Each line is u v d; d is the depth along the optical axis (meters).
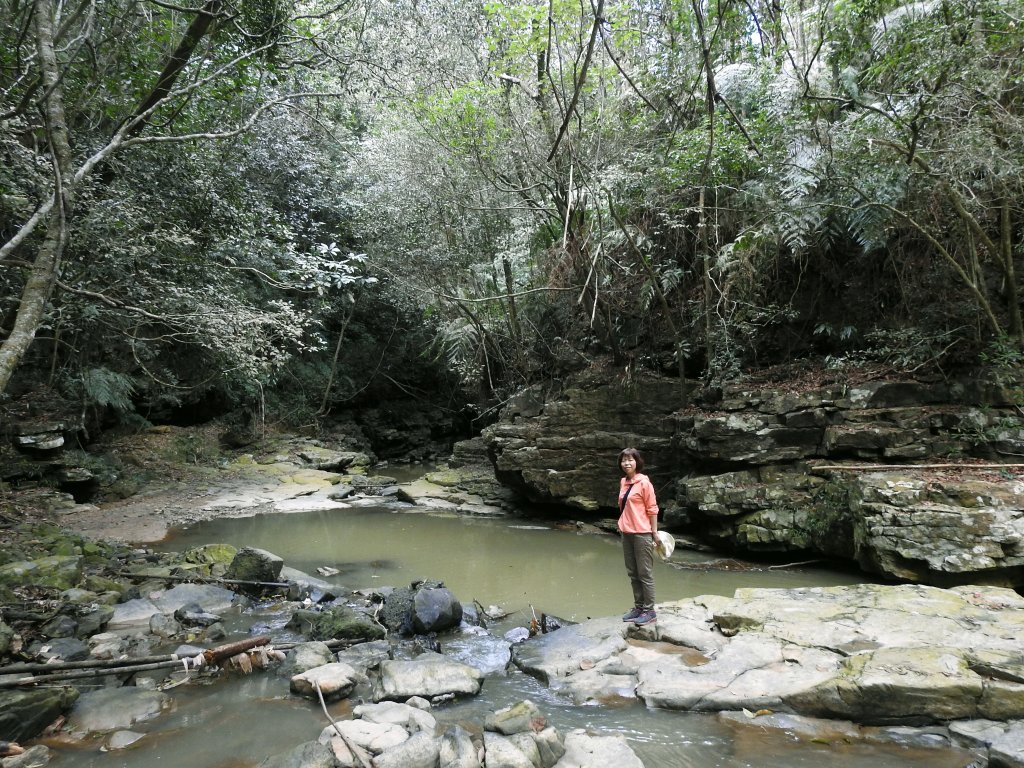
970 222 8.18
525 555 9.41
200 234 8.90
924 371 8.97
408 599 6.49
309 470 16.45
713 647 5.08
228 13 7.49
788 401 9.35
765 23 10.88
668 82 10.77
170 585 7.30
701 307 10.95
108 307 8.23
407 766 3.56
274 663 5.23
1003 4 7.27
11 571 6.51
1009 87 7.99
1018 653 4.41
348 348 22.50
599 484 11.28
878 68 8.09
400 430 22.91
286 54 9.03
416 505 13.45
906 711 4.01
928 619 5.20
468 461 15.70
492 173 12.32
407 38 11.01
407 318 20.77
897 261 9.69
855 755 3.72
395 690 4.56
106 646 5.42
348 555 9.41
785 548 8.52
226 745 3.97
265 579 7.37
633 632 5.51
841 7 8.55
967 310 8.79
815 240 10.02
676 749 3.83
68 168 5.86
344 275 9.85
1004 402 8.11
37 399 12.62
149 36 7.77
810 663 4.59
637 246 10.83
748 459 9.33
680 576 8.19
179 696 4.67
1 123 6.16
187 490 13.92
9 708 3.99
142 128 8.27
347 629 5.80
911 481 7.50
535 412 12.87
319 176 17.67
